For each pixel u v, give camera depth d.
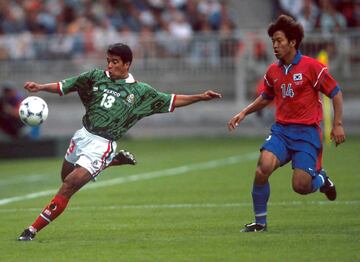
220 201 45.22
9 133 76.62
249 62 87.31
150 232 35.56
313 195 46.12
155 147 79.81
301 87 33.75
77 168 32.94
